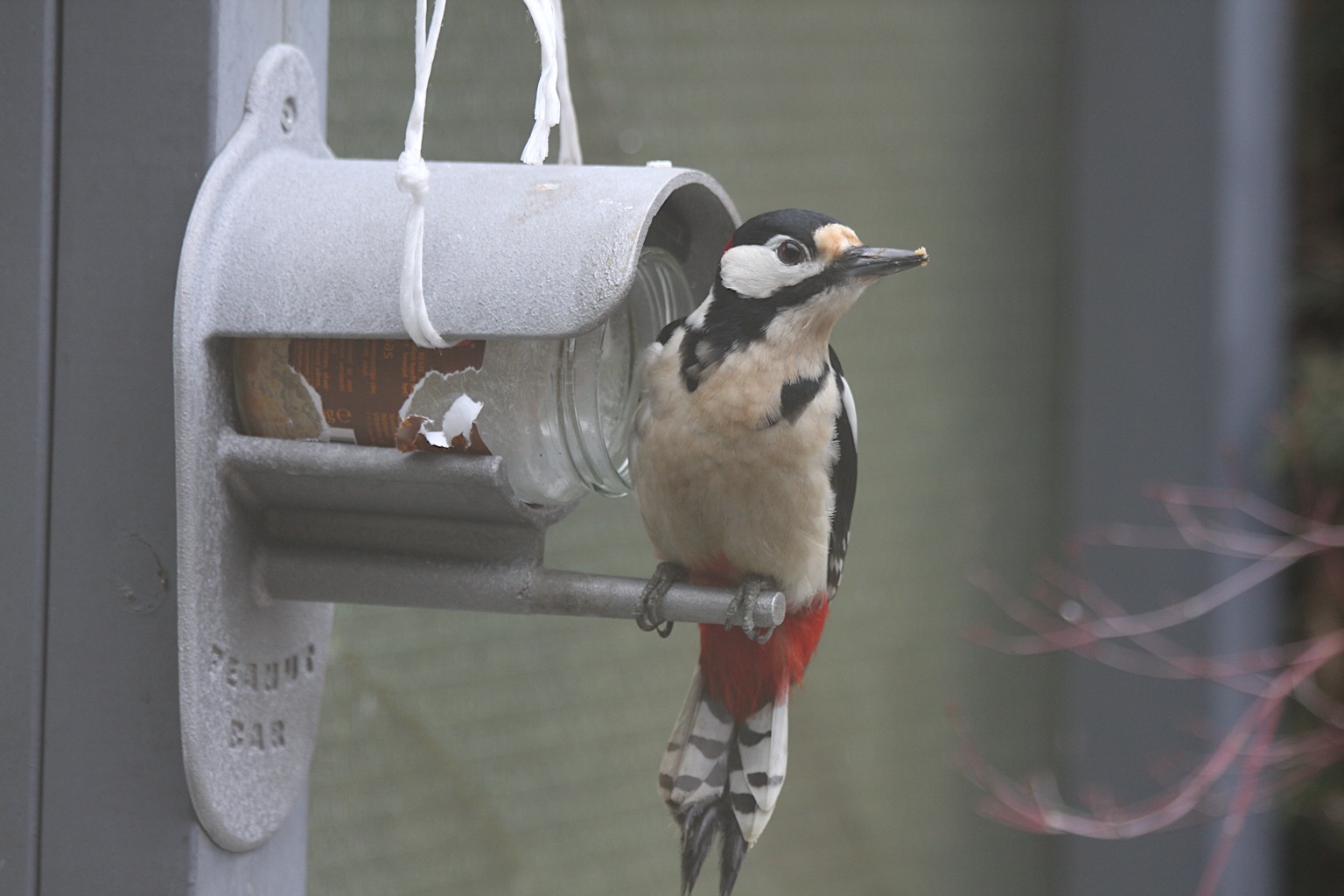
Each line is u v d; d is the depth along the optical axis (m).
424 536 3.35
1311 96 9.45
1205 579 8.39
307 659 3.70
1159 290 8.58
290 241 3.21
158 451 3.34
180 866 3.36
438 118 5.66
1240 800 7.34
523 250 3.05
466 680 5.98
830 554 4.28
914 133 8.03
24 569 3.40
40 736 3.42
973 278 8.45
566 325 2.96
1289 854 9.51
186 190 3.31
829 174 7.58
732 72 7.06
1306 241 9.45
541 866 6.33
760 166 7.23
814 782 7.69
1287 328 9.32
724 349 3.82
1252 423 8.62
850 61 7.65
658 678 6.92
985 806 8.02
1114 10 8.65
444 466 3.11
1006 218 8.62
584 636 6.55
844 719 7.84
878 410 7.94
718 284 3.88
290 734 3.64
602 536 6.58
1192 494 8.03
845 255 3.87
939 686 8.34
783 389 3.82
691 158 6.89
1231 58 8.32
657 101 6.71
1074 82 8.84
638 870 6.81
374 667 5.57
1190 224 8.45
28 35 3.33
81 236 3.36
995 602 8.65
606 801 6.66
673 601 3.65
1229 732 8.05
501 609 3.38
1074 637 7.89
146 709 3.37
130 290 3.34
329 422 3.25
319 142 3.73
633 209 3.08
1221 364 8.37
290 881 3.76
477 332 3.00
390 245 3.15
